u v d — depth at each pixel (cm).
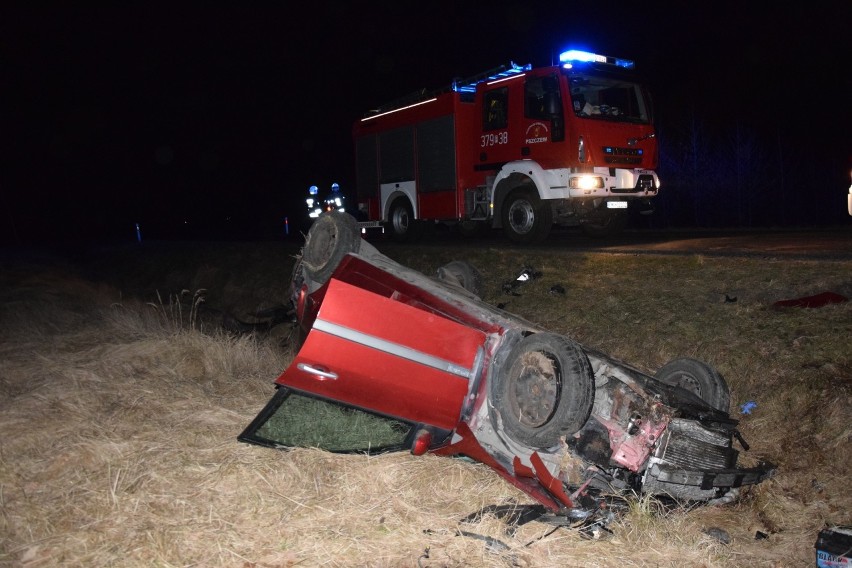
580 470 430
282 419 518
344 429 505
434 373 454
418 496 435
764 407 545
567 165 1162
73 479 439
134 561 354
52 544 369
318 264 541
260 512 403
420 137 1480
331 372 444
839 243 962
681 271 814
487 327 480
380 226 1642
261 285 1520
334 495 425
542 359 429
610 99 1243
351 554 367
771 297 689
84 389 596
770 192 2302
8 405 564
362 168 1708
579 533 396
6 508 402
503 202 1286
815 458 479
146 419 541
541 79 1191
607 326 739
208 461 464
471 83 1391
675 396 446
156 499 412
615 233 1452
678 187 2408
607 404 441
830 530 384
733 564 385
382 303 444
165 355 711
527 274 922
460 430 467
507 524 405
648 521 404
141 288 1922
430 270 1146
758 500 452
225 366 712
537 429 420
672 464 421
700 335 654
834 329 588
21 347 788
